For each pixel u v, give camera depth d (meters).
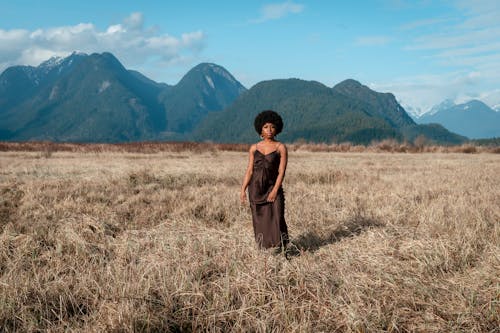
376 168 16.98
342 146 40.75
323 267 4.61
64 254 5.25
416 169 16.83
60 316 3.60
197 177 12.44
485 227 6.04
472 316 3.54
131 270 4.43
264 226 5.28
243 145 38.12
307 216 7.38
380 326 3.49
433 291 4.00
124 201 9.03
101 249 5.47
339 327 3.50
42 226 6.41
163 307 3.79
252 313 3.66
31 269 4.65
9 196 9.21
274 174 5.30
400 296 3.94
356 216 7.12
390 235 5.77
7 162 19.19
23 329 3.44
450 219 6.56
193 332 3.55
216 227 7.14
